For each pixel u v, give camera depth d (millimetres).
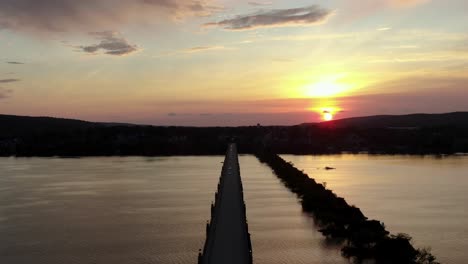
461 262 81688
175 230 103812
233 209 97562
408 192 158125
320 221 107688
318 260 81688
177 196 150125
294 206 127062
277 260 82000
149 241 95438
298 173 183125
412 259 79125
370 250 83250
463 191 160875
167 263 82188
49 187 175875
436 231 102000
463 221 111500
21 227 109375
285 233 98375
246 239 73938
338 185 175875
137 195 153250
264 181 181625
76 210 128250
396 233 99312
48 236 100750
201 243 93500
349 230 95625
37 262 84062
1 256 87500
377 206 131000
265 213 117875
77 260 84625
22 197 152625
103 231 104125
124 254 87438
